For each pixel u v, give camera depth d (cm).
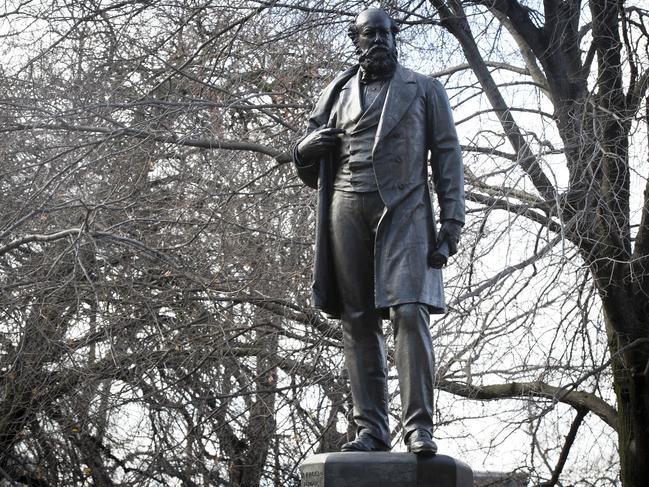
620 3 1488
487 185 1443
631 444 1592
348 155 688
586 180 1383
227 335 1683
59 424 1795
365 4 1608
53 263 1520
